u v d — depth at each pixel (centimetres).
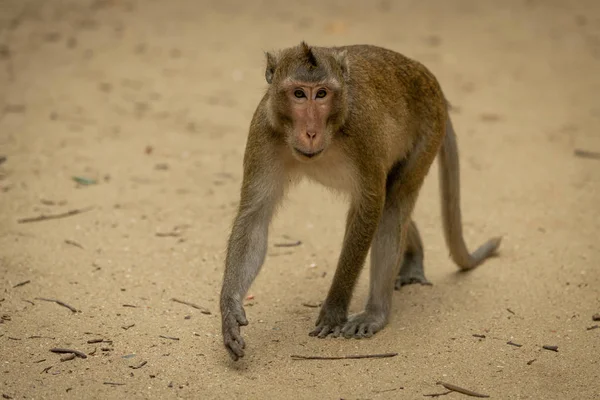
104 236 1078
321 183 848
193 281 964
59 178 1279
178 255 1034
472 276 1003
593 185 1300
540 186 1301
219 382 741
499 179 1338
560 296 936
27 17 2342
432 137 903
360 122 790
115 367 764
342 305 841
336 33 2280
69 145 1434
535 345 823
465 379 754
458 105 1758
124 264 1000
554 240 1095
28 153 1381
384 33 2317
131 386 731
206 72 1941
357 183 807
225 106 1714
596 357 798
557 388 743
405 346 818
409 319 885
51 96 1711
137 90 1788
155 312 883
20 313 866
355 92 793
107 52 2062
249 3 2641
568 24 2480
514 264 1029
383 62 867
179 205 1202
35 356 779
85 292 923
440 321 879
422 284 981
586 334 845
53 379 739
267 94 793
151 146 1457
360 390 729
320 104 741
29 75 1850
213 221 1150
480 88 1880
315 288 959
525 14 2600
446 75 1966
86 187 1251
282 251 1066
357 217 819
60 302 891
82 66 1938
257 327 855
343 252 828
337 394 721
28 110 1614
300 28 2339
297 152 750
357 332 838
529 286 965
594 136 1559
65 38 2162
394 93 857
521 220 1171
